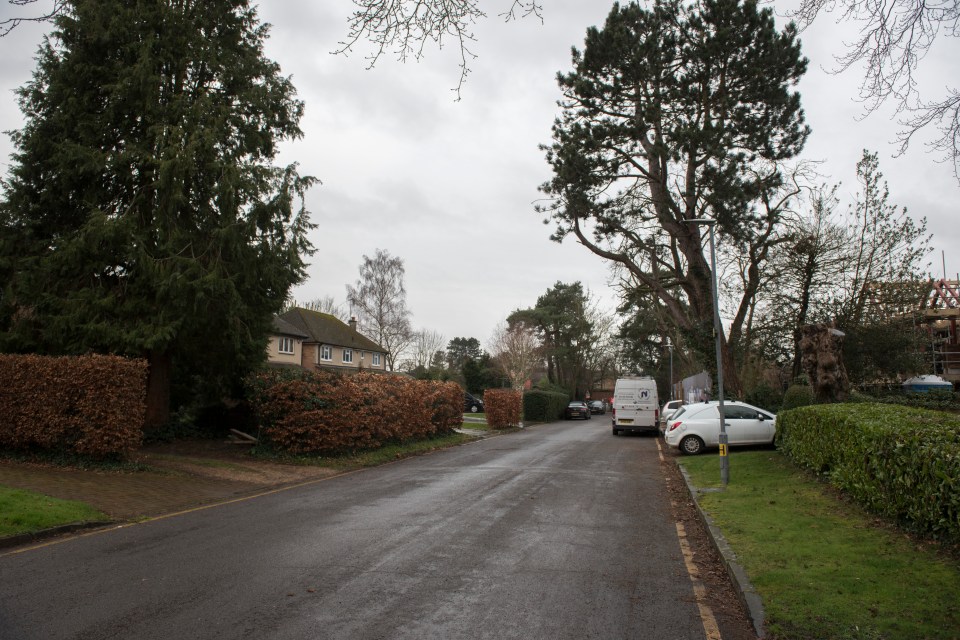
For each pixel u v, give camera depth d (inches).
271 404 647.8
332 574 249.0
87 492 410.0
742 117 846.5
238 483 500.1
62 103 606.2
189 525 346.0
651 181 944.3
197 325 622.2
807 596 211.6
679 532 342.0
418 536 319.0
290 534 322.7
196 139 599.8
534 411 1786.4
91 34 589.9
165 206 605.3
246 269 636.1
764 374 1544.0
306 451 645.3
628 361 2758.4
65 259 575.8
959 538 243.9
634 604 218.2
